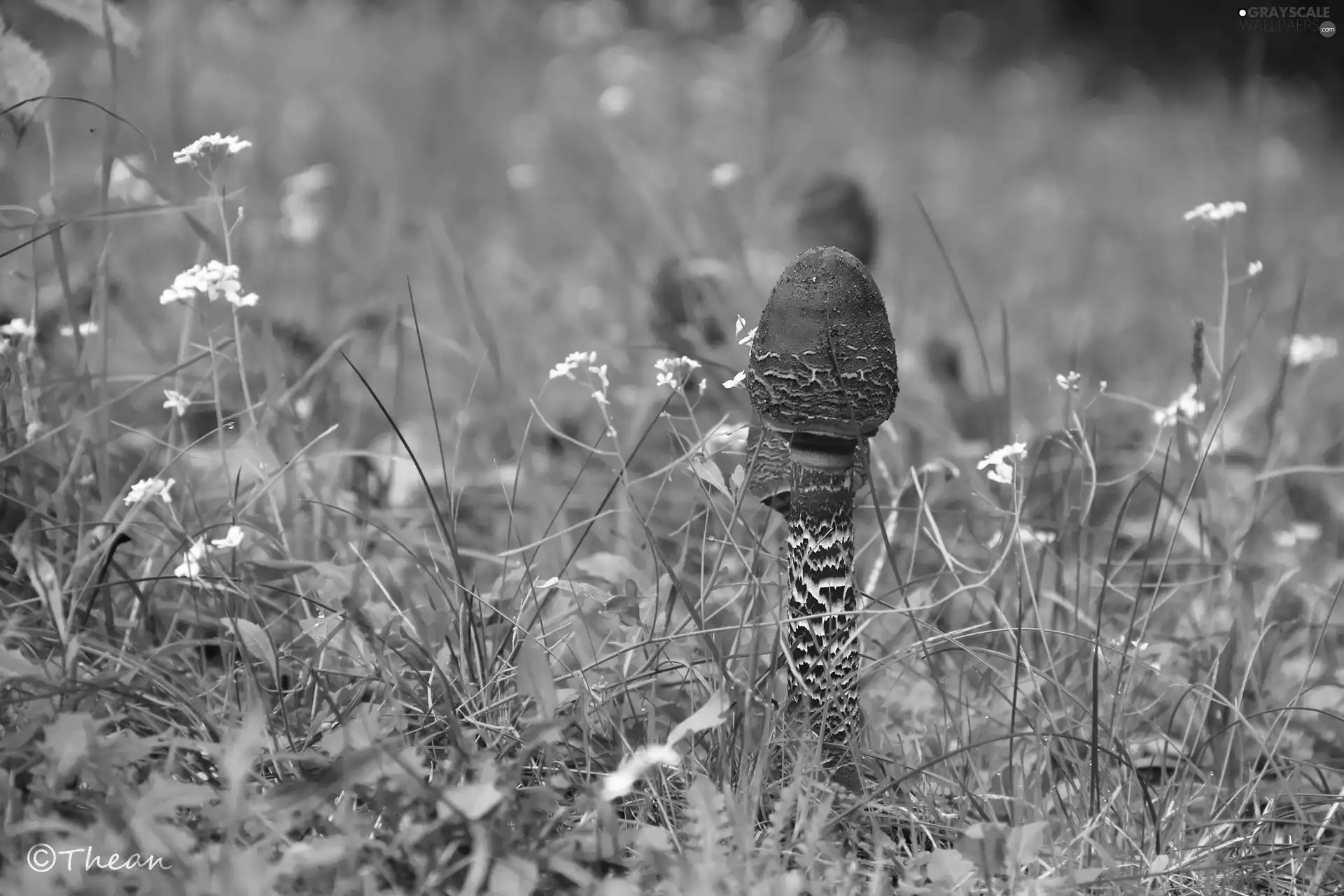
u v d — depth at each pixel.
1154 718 3.57
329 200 8.97
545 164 11.32
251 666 2.89
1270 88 16.39
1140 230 11.70
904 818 2.89
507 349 6.32
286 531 3.79
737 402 5.30
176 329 5.75
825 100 15.43
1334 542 5.16
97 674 2.88
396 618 3.27
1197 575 4.39
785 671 3.33
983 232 11.70
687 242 6.70
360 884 2.29
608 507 4.77
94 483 3.59
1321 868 2.82
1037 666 3.62
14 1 3.74
